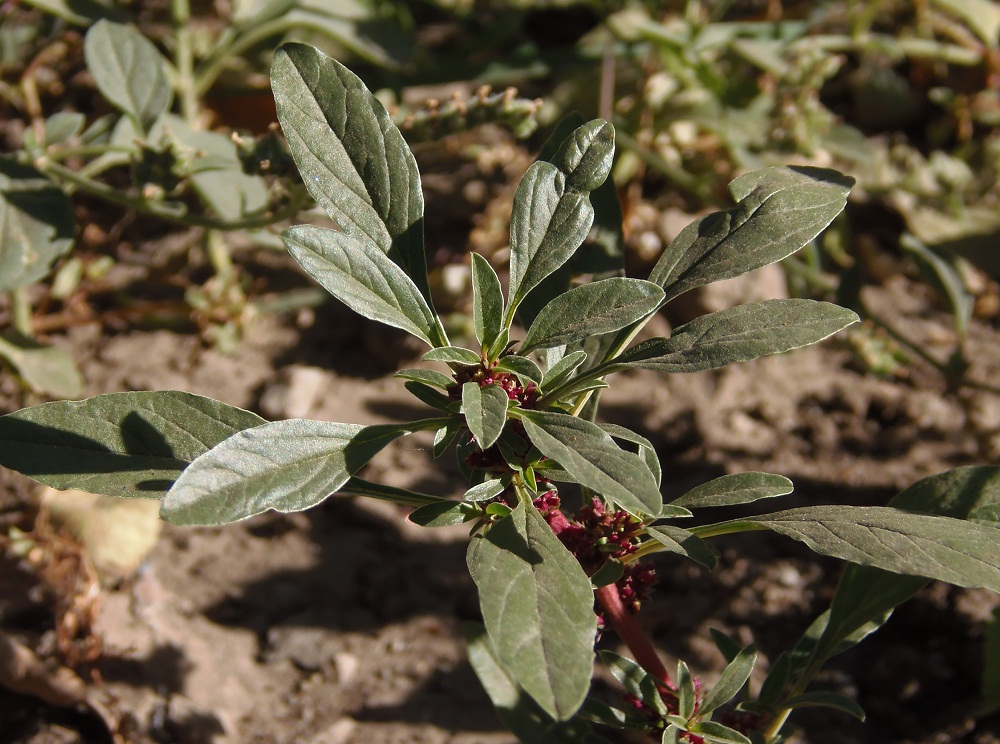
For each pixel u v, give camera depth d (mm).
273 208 418
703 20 632
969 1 642
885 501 474
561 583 273
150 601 436
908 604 431
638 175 602
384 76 639
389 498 311
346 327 558
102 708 407
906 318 567
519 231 294
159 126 480
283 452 280
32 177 433
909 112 660
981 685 409
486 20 719
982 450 491
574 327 286
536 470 298
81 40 636
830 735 407
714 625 433
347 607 440
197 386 524
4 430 298
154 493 297
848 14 685
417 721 409
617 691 416
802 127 579
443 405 295
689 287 302
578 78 640
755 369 536
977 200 614
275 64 300
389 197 302
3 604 427
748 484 303
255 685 419
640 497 263
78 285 562
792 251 299
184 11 567
